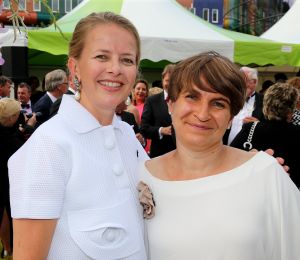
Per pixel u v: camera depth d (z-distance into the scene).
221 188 1.72
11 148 4.57
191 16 7.66
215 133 1.75
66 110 1.67
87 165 1.61
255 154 1.80
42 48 6.42
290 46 7.39
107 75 1.68
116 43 1.69
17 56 7.40
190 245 1.70
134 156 1.93
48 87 6.12
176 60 6.80
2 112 4.51
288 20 9.51
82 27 1.72
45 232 1.53
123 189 1.71
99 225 1.59
